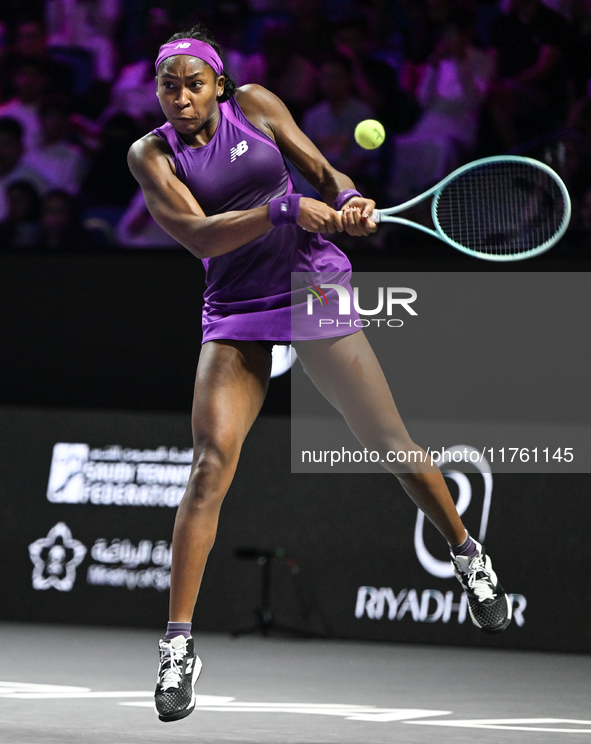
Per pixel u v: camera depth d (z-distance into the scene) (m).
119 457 18.69
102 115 22.33
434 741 7.58
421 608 17.05
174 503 18.27
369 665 13.95
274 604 17.78
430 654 15.59
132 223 21.77
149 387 19.08
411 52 21.52
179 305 19.02
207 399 7.22
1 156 22.27
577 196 20.08
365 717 9.06
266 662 13.98
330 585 17.56
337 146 21.59
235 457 7.14
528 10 20.97
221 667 13.26
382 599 17.28
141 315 19.14
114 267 19.28
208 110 7.25
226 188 7.43
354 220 7.23
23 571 18.77
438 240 20.27
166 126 7.54
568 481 16.88
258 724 8.45
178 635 6.88
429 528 17.28
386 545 17.44
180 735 7.68
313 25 21.95
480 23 21.20
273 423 18.25
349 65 21.70
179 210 7.16
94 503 18.66
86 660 13.56
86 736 7.48
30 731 7.64
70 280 19.41
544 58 20.91
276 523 17.98
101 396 19.23
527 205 17.61
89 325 19.33
